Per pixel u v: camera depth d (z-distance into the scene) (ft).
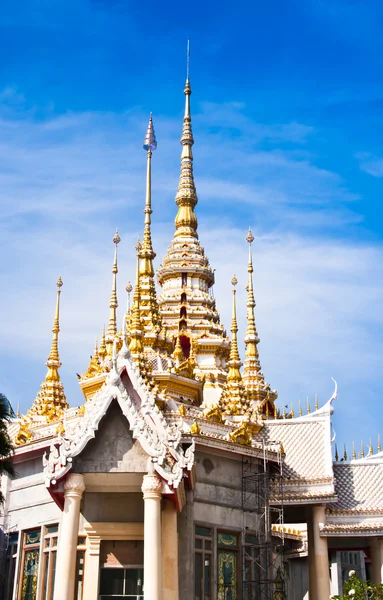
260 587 156.46
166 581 126.00
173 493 122.93
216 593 150.41
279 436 177.99
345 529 162.71
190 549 145.18
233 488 158.92
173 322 318.86
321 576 161.58
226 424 176.55
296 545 213.66
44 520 151.43
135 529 139.85
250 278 331.36
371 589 158.61
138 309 188.75
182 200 341.62
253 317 326.65
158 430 127.03
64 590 120.26
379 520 165.17
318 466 169.78
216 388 260.01
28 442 154.71
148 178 239.91
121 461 124.98
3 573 156.15
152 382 175.52
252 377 313.53
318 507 164.96
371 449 199.00
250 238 332.19
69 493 124.26
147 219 236.43
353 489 172.04
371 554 170.91
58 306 253.65
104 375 184.75
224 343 309.83
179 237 339.77
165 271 333.83
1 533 158.10
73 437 125.49
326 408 178.50
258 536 159.43
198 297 325.62
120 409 126.93
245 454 160.15
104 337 250.16
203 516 152.66
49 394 238.27
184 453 133.49
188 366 203.62
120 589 140.05
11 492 159.53
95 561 140.46
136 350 176.86
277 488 165.17
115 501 141.49
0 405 128.26
